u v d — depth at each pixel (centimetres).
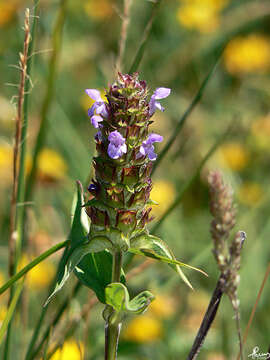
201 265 35
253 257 34
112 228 20
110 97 19
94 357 28
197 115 46
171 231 38
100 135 20
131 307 20
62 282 20
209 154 27
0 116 44
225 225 18
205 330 20
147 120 20
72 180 40
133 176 19
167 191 40
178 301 34
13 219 23
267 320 32
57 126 42
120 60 27
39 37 45
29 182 27
